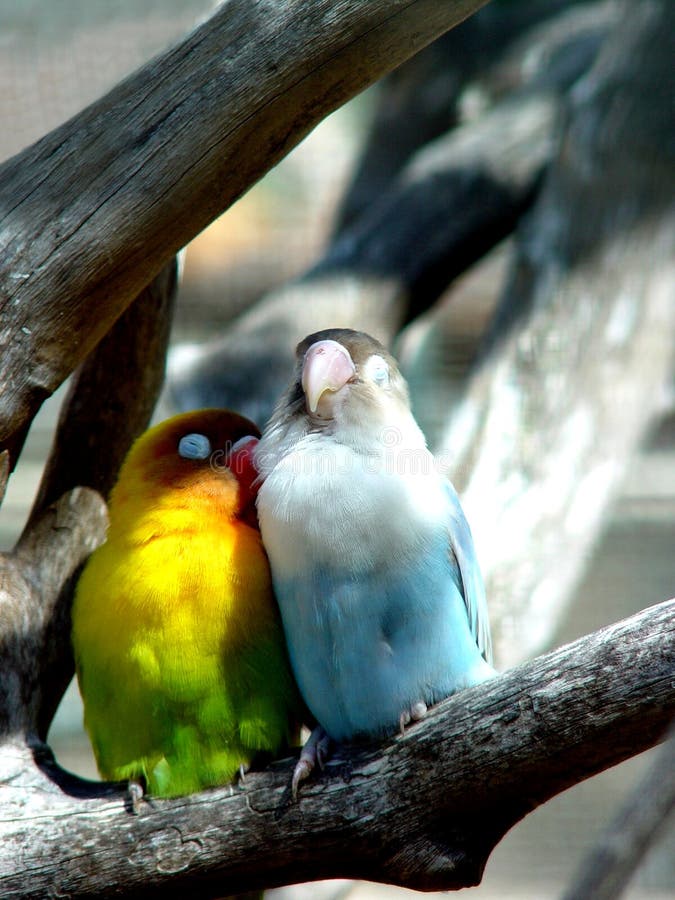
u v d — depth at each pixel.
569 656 2.69
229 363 2.98
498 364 2.95
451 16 2.71
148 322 2.78
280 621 2.74
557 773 2.69
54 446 2.79
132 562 2.73
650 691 2.68
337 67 2.71
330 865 2.71
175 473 2.75
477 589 2.76
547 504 2.93
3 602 2.76
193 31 2.71
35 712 2.75
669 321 2.97
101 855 2.71
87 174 2.71
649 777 2.67
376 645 2.72
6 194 2.72
